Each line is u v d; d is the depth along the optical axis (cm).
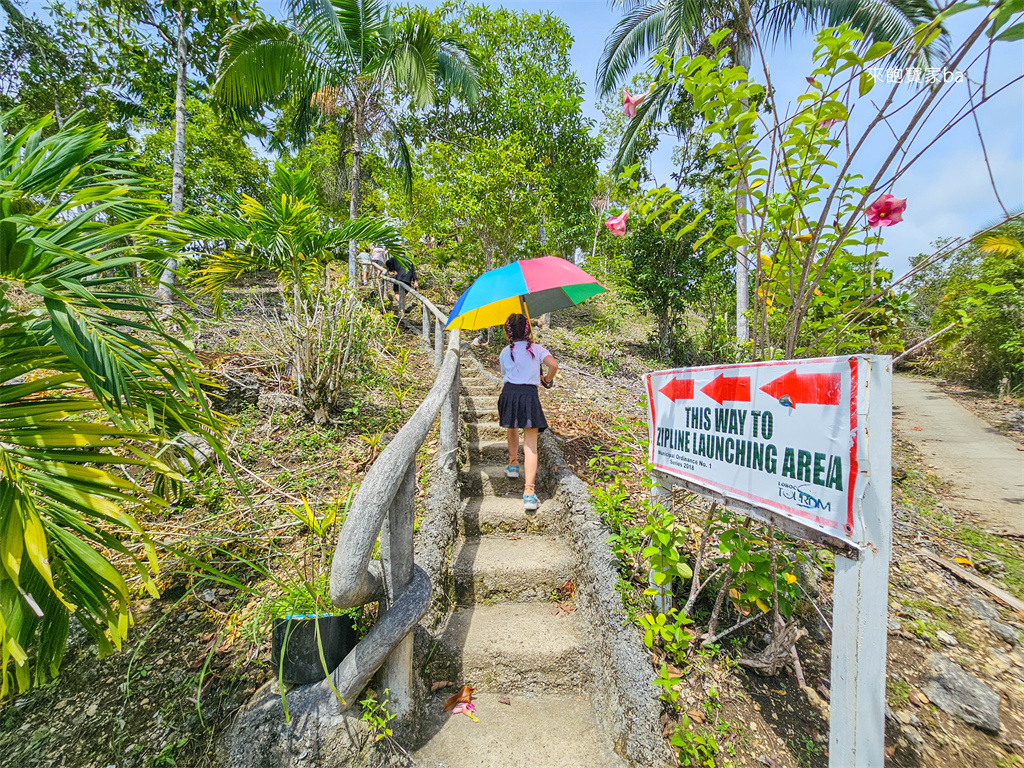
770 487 163
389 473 183
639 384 761
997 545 366
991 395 958
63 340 153
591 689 234
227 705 198
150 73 1084
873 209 184
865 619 127
